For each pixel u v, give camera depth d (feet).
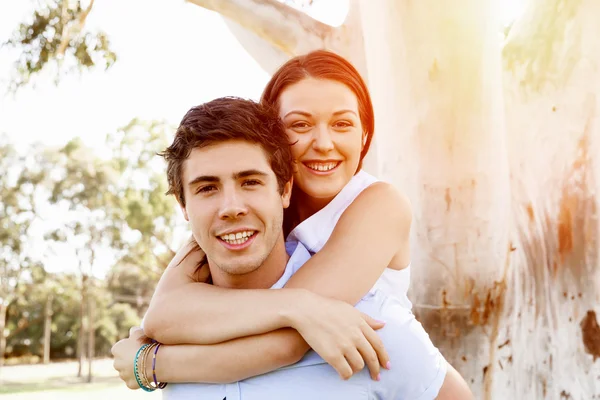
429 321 11.30
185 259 6.33
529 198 12.16
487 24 10.47
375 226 5.90
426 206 11.05
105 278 109.91
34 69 19.07
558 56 12.05
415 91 10.80
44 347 122.31
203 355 5.35
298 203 6.88
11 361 121.29
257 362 5.19
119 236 81.71
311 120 6.22
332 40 12.87
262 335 5.23
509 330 11.51
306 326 5.04
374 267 5.66
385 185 6.42
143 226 74.33
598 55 11.80
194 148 5.36
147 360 5.65
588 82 11.81
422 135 10.88
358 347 5.06
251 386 5.37
